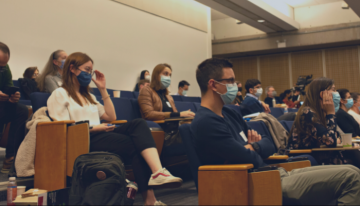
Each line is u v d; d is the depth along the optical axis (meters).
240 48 10.52
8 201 1.82
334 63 10.32
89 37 5.89
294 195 1.51
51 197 1.82
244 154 1.45
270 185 1.33
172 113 3.08
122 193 1.67
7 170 2.70
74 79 2.34
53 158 2.07
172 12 7.62
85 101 2.37
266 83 11.32
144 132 2.00
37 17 5.14
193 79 8.09
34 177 2.13
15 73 4.85
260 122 2.68
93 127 2.09
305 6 9.68
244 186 1.32
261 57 11.43
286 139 2.68
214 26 10.98
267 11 7.79
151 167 1.87
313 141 2.33
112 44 6.29
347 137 2.38
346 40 9.21
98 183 1.62
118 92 4.10
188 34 8.05
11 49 4.81
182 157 2.90
